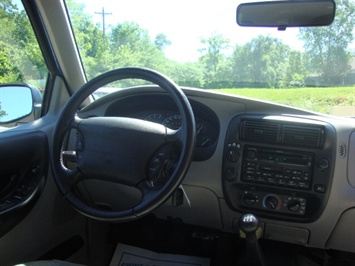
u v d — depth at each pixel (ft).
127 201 5.43
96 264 6.36
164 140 3.71
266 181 4.77
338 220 4.75
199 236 6.29
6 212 4.37
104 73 4.18
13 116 5.42
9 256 4.58
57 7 5.50
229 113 4.95
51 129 5.41
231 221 5.32
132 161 3.67
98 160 3.76
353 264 5.79
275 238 5.33
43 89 5.97
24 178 4.84
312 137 4.55
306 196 4.72
